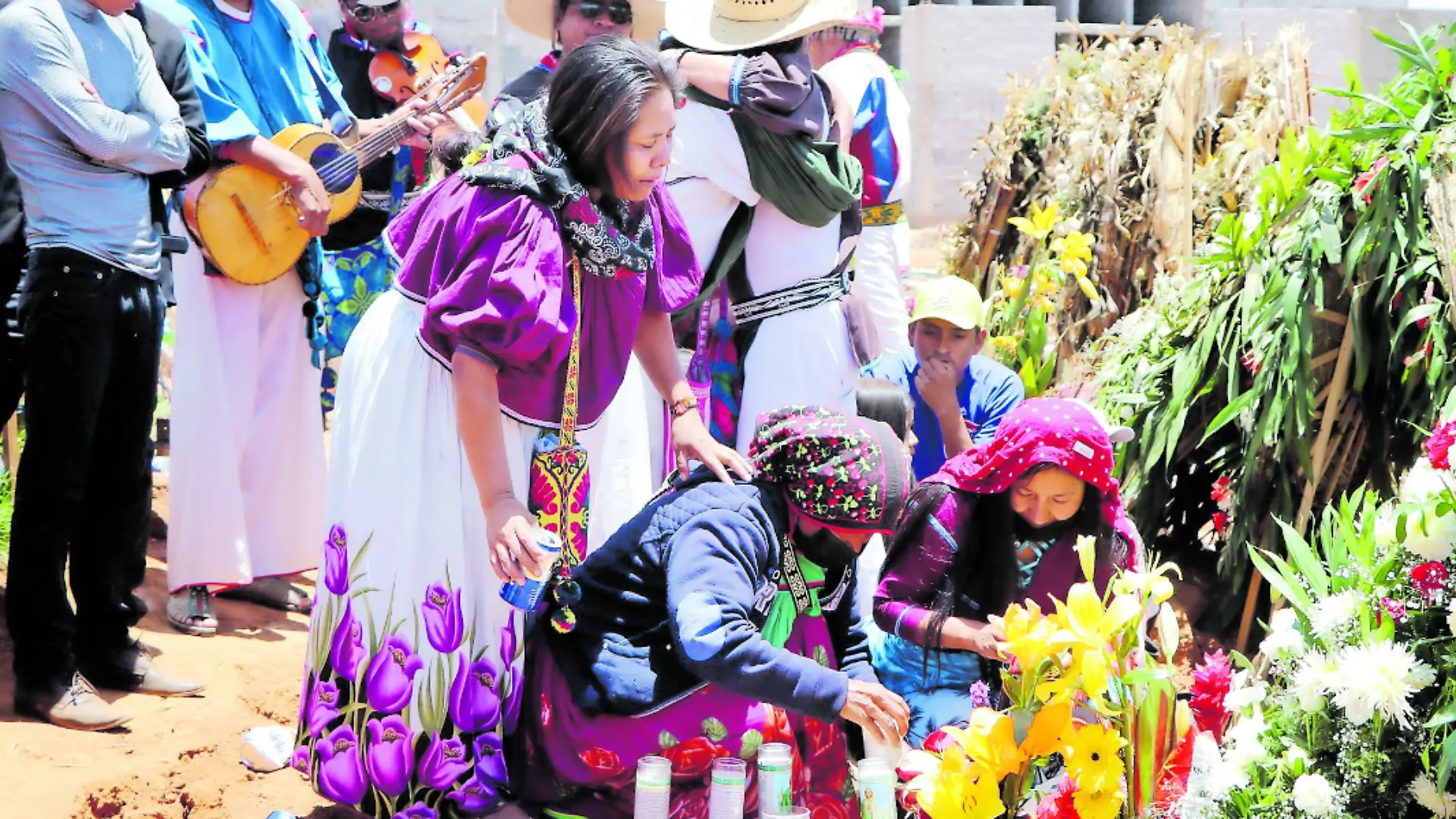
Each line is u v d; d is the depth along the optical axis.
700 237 4.60
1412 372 5.03
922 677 3.92
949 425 4.82
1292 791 3.21
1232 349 5.36
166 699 4.62
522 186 3.32
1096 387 6.23
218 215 5.09
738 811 3.28
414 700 3.54
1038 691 3.12
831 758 3.54
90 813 3.85
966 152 20.28
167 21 4.74
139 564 4.73
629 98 3.30
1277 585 3.50
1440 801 3.12
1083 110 7.42
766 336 4.67
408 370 3.52
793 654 3.28
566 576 3.50
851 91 5.39
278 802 4.15
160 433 7.46
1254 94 7.61
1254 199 5.66
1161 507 5.79
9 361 4.61
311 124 5.55
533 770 3.56
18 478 4.31
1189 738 3.33
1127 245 7.18
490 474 3.40
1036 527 3.80
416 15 14.49
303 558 5.64
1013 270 7.05
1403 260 5.00
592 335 3.59
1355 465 5.23
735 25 4.58
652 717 3.41
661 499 3.55
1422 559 3.31
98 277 4.32
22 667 4.32
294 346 5.52
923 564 3.81
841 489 3.30
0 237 4.41
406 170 6.31
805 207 4.53
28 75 4.18
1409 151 5.00
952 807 3.08
